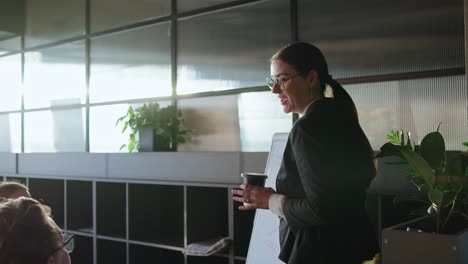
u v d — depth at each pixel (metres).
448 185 1.65
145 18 4.50
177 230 4.01
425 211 1.90
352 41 3.28
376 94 3.16
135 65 4.60
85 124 5.01
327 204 1.42
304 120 1.50
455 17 2.86
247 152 3.17
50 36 5.39
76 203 4.39
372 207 2.61
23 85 5.70
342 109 1.55
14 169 4.89
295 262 1.52
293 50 1.59
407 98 3.03
